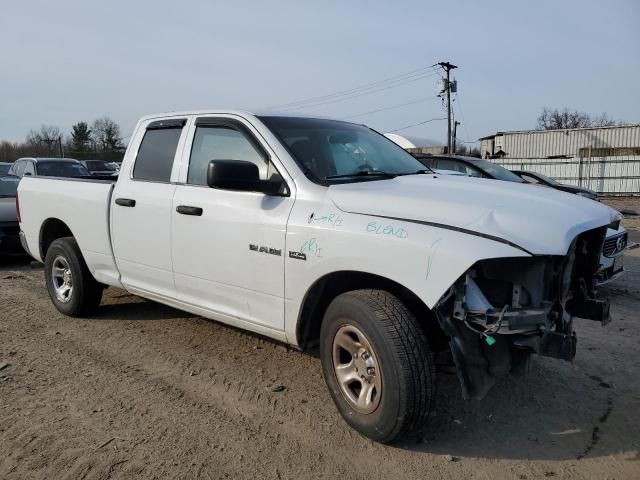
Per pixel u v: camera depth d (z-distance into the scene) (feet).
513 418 11.72
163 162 15.02
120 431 11.13
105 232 16.39
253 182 11.66
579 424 11.48
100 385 13.26
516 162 106.42
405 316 9.92
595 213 11.06
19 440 10.78
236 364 14.51
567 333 10.11
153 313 18.98
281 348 15.65
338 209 10.95
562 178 101.60
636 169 95.14
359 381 10.72
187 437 10.91
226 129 13.62
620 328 17.48
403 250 9.66
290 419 11.63
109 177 21.15
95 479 9.55
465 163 34.55
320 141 13.29
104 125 264.11
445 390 13.03
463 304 9.41
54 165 45.88
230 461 10.09
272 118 13.38
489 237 9.22
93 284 17.99
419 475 9.66
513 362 10.06
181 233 13.91
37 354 15.26
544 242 9.31
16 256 28.86
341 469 9.85
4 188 33.04
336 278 11.21
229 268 12.82
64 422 11.49
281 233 11.58
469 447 10.59
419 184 11.76
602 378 13.69
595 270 11.25
